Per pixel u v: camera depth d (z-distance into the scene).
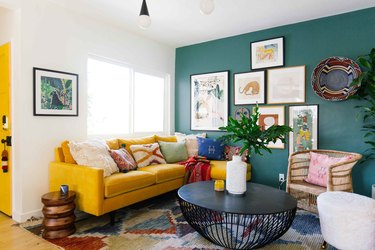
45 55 2.82
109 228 2.47
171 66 4.68
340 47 3.20
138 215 2.82
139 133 4.12
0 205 2.92
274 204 1.93
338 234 1.92
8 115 2.78
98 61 3.53
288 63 3.56
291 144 3.52
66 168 2.59
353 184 3.10
